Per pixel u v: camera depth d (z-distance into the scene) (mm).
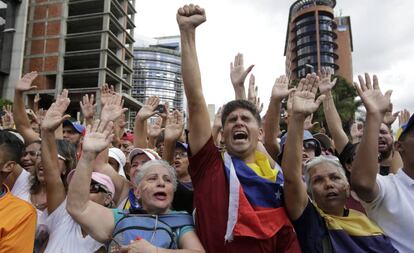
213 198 2648
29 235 2625
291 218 2742
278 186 2732
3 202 2631
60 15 53000
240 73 3977
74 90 50656
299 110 2701
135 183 2920
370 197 2848
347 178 3275
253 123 2898
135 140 4812
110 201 3355
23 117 4695
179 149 4109
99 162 3791
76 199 2684
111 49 55500
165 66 109688
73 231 2951
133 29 60375
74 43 54438
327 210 2936
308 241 2678
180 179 4055
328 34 98500
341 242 2729
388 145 4398
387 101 2871
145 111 4859
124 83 55281
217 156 2844
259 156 2910
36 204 3424
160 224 2643
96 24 54094
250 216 2480
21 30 43812
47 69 52219
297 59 101562
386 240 2744
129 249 2371
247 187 2662
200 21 2881
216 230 2553
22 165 3773
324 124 21672
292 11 107250
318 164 3008
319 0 100750
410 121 2750
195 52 2883
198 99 2811
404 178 2842
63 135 5074
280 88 3525
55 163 3164
